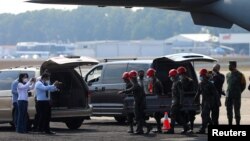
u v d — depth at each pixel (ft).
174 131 96.17
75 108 99.30
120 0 81.30
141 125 91.66
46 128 92.89
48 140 84.79
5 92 96.78
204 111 89.86
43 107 92.38
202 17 87.20
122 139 85.51
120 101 106.63
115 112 107.14
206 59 102.06
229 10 83.41
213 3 84.28
